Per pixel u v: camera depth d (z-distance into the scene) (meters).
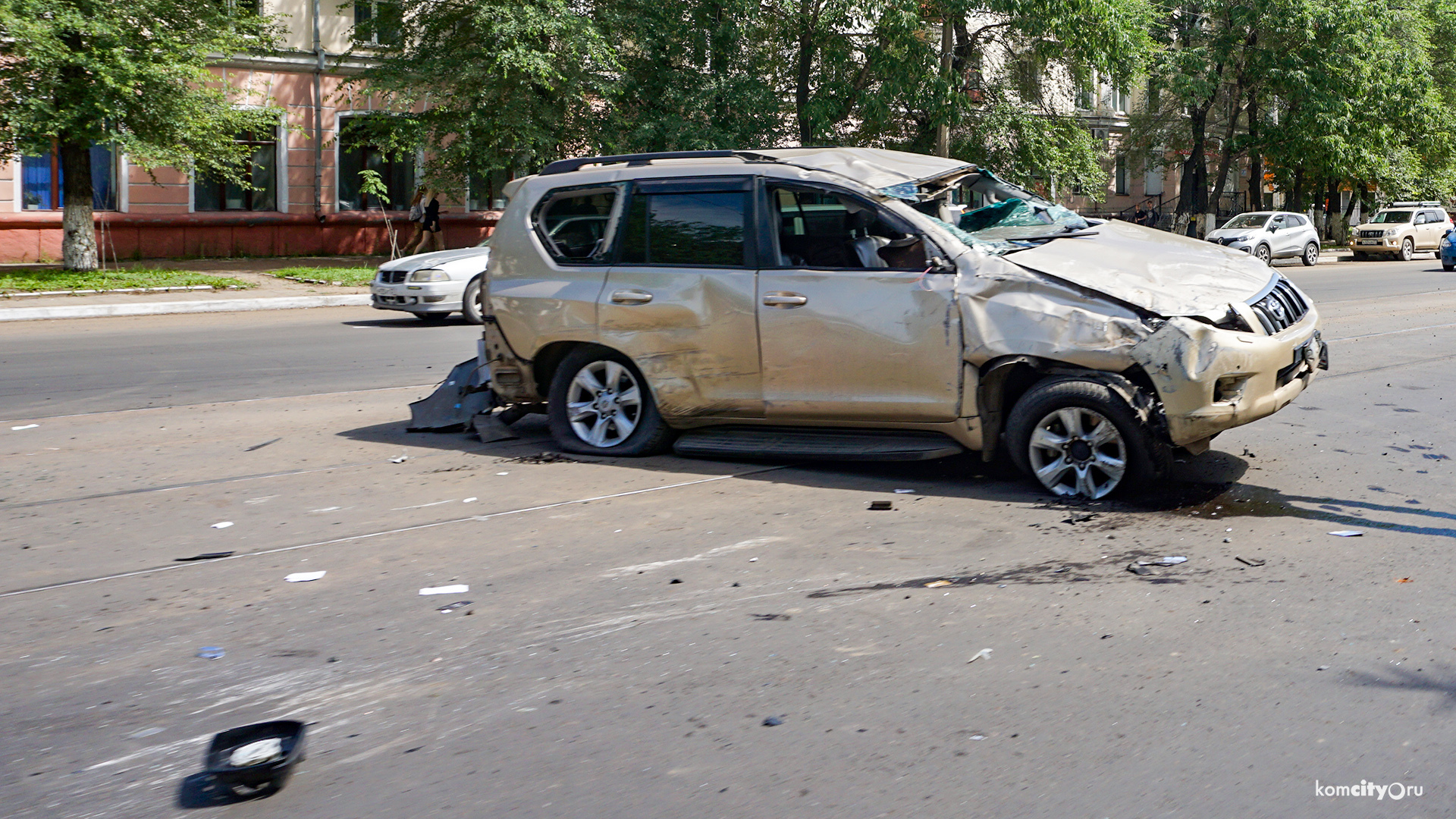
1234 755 3.16
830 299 6.30
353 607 4.47
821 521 5.62
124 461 7.25
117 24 20.23
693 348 6.73
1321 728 3.31
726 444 6.77
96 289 19.92
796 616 4.30
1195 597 4.43
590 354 7.19
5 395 9.91
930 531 5.41
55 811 3.00
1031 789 2.99
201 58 21.77
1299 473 6.46
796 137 27.94
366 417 8.79
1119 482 5.81
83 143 21.62
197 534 5.57
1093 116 42.75
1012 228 7.04
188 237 27.52
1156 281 5.93
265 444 7.79
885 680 3.69
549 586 4.69
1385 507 5.75
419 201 28.08
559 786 3.07
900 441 6.31
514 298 7.31
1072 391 5.79
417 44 26.06
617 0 25.41
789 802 2.95
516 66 23.05
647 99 26.20
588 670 3.82
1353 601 4.36
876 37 26.80
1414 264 33.28
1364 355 11.54
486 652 4.00
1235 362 5.59
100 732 3.45
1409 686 3.59
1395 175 38.59
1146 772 3.07
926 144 28.64
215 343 13.88
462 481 6.64
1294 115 36.75
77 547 5.37
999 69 29.61
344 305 20.27
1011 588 4.56
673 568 4.91
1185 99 36.34
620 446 7.14
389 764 3.22
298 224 28.94
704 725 3.40
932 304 6.04
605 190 7.11
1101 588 4.55
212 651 4.04
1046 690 3.59
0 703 3.66
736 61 26.59
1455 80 43.19
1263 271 6.50
